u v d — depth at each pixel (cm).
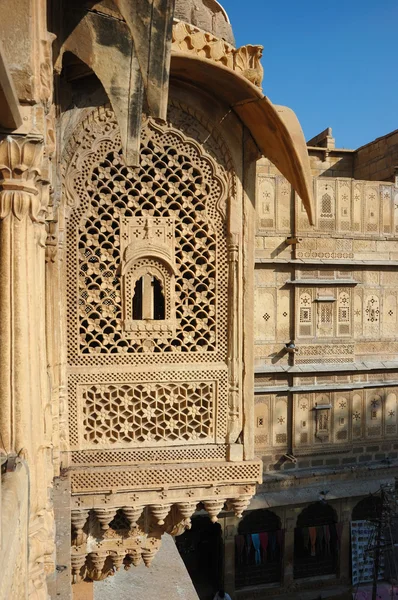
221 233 353
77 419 336
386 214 1254
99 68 267
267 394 1209
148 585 544
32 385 214
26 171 206
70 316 334
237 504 354
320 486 1231
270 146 349
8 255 207
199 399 350
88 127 330
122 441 342
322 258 1204
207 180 350
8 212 206
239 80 307
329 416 1246
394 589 1251
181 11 321
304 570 1302
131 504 338
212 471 346
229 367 352
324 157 1445
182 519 362
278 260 1175
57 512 300
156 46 230
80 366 336
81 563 360
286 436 1226
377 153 1352
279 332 1203
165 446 347
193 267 352
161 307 354
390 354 1276
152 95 237
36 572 213
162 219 342
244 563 1268
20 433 207
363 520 1288
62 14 261
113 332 341
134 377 341
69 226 331
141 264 341
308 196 343
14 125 193
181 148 345
